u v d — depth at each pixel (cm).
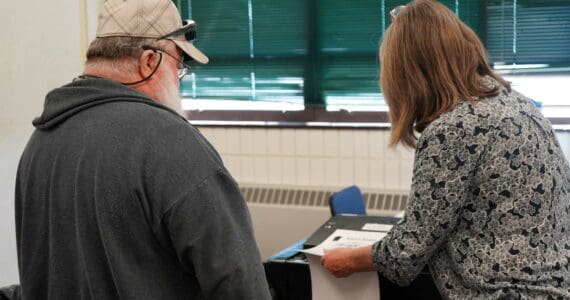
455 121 142
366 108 368
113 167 109
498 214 142
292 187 369
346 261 159
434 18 151
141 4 120
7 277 302
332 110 374
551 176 144
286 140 375
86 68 122
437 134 143
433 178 143
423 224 145
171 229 108
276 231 367
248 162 384
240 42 384
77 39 333
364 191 356
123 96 116
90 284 110
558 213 145
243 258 112
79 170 111
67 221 112
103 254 110
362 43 363
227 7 383
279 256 187
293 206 363
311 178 372
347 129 362
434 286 163
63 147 114
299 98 379
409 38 151
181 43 125
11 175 300
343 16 364
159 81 121
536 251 141
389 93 156
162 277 111
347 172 365
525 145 142
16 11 298
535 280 140
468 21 344
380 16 358
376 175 360
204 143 115
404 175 354
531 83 342
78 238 111
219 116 394
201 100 397
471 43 152
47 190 115
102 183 109
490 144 141
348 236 185
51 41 317
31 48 306
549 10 332
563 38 333
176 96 125
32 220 118
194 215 108
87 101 116
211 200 110
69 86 119
